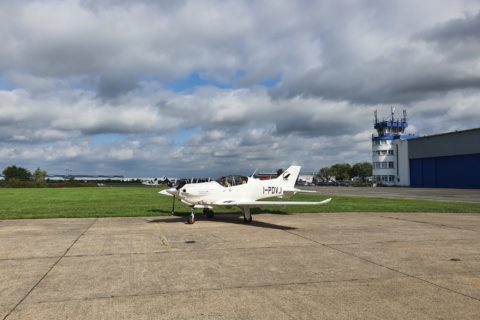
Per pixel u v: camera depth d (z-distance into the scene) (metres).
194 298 5.12
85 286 5.72
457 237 10.39
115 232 11.42
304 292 5.38
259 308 4.71
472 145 54.28
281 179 16.98
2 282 5.99
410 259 7.57
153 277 6.22
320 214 16.88
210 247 8.90
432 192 42.94
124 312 4.60
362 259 7.57
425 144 63.56
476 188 54.16
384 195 35.94
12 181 77.06
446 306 4.79
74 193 40.81
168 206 21.06
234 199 14.66
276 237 10.38
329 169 150.25
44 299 5.12
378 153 76.19
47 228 12.38
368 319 4.34
